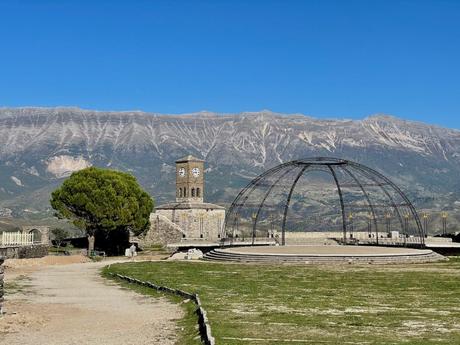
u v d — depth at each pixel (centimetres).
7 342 3111
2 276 4006
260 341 2997
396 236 14838
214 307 4141
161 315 4012
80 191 11681
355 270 7194
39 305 4506
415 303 4422
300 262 8206
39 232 12569
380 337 3131
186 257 10288
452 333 3253
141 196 12631
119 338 3219
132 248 11881
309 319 3666
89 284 6106
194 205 17275
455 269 7200
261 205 11781
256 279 6219
